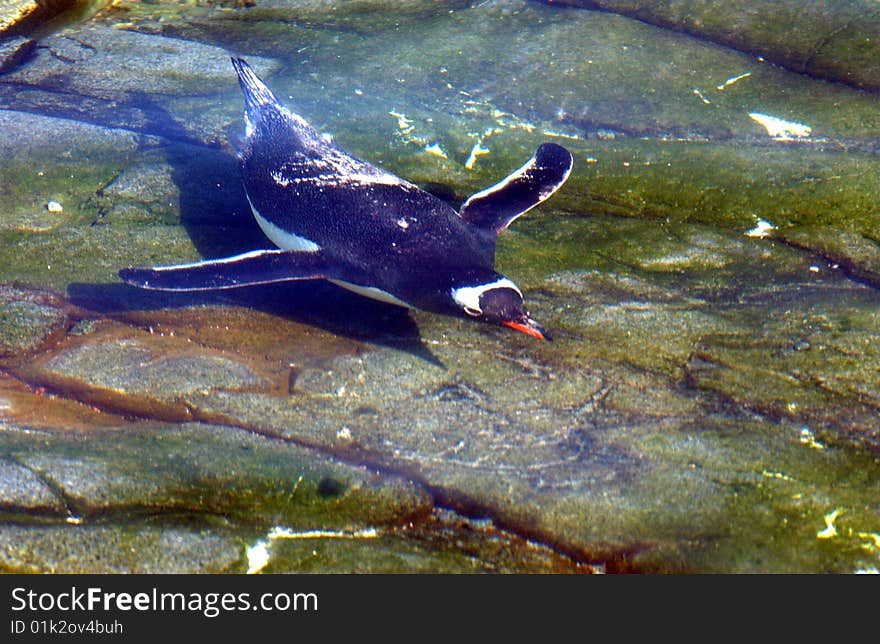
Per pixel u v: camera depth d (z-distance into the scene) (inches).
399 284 308.3
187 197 396.5
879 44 489.7
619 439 289.0
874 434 289.7
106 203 389.7
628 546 257.8
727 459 280.5
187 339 326.0
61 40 520.1
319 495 269.6
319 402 301.3
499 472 277.7
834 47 490.9
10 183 396.5
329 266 314.7
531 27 522.6
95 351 317.1
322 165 334.0
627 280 357.4
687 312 340.8
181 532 255.9
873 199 395.9
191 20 551.8
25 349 316.8
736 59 489.4
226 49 516.7
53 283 345.7
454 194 408.5
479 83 478.6
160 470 269.9
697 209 401.1
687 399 304.7
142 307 338.6
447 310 304.7
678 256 371.6
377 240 310.7
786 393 305.3
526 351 324.5
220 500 265.9
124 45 516.7
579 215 398.0
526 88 473.7
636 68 484.1
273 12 559.8
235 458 276.7
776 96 464.4
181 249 366.3
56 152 415.8
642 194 409.7
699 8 523.2
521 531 264.7
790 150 428.5
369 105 464.8
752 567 250.8
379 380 310.8
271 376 311.6
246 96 364.2
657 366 318.3
